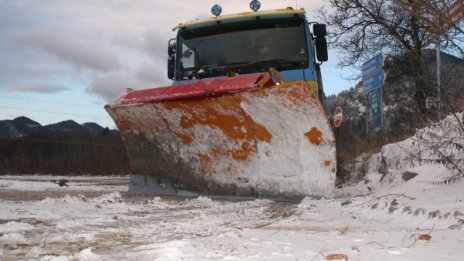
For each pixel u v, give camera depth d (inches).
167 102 301.6
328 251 134.0
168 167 318.7
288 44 327.6
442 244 144.9
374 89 466.9
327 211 237.1
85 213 228.7
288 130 281.3
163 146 318.0
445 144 303.1
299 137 279.9
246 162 296.0
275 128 283.4
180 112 302.2
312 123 274.4
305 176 279.9
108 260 125.6
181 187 314.3
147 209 250.7
